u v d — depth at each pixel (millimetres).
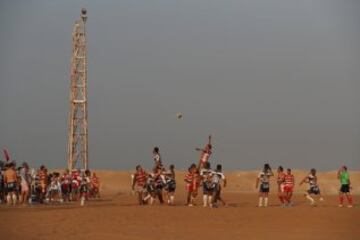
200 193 62531
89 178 52500
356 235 26812
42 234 26438
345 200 51969
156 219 31438
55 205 43219
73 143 78750
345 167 38750
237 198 57281
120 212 33844
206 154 39719
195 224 30000
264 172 39719
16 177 42594
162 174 41281
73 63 78062
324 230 28172
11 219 30875
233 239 25578
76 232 27078
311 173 41469
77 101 78750
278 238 25938
